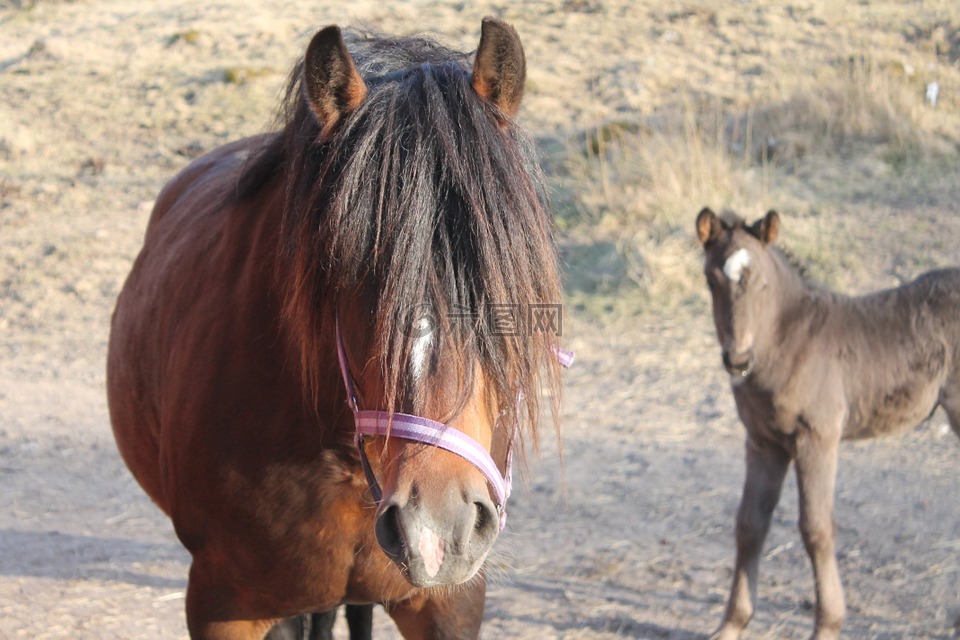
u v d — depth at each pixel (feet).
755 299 11.98
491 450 6.47
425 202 5.32
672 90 41.19
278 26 54.85
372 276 5.40
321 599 7.00
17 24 64.69
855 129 35.63
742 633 12.48
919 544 14.67
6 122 43.27
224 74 47.93
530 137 6.26
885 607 12.91
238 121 43.37
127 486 18.34
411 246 5.25
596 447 19.16
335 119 5.85
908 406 12.87
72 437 20.77
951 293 12.93
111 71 50.96
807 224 29.25
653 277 27.73
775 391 12.03
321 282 5.80
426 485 5.23
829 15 47.67
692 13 49.49
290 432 6.59
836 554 14.47
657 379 22.56
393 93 5.79
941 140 34.40
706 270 12.48
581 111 39.91
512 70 5.99
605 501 16.75
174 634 12.38
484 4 53.72
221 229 8.04
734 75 42.14
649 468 18.10
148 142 42.11
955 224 28.73
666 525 15.78
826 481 11.91
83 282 30.60
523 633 12.35
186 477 7.07
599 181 33.50
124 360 9.17
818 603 11.73
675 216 30.60
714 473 17.81
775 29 46.50
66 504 17.30
